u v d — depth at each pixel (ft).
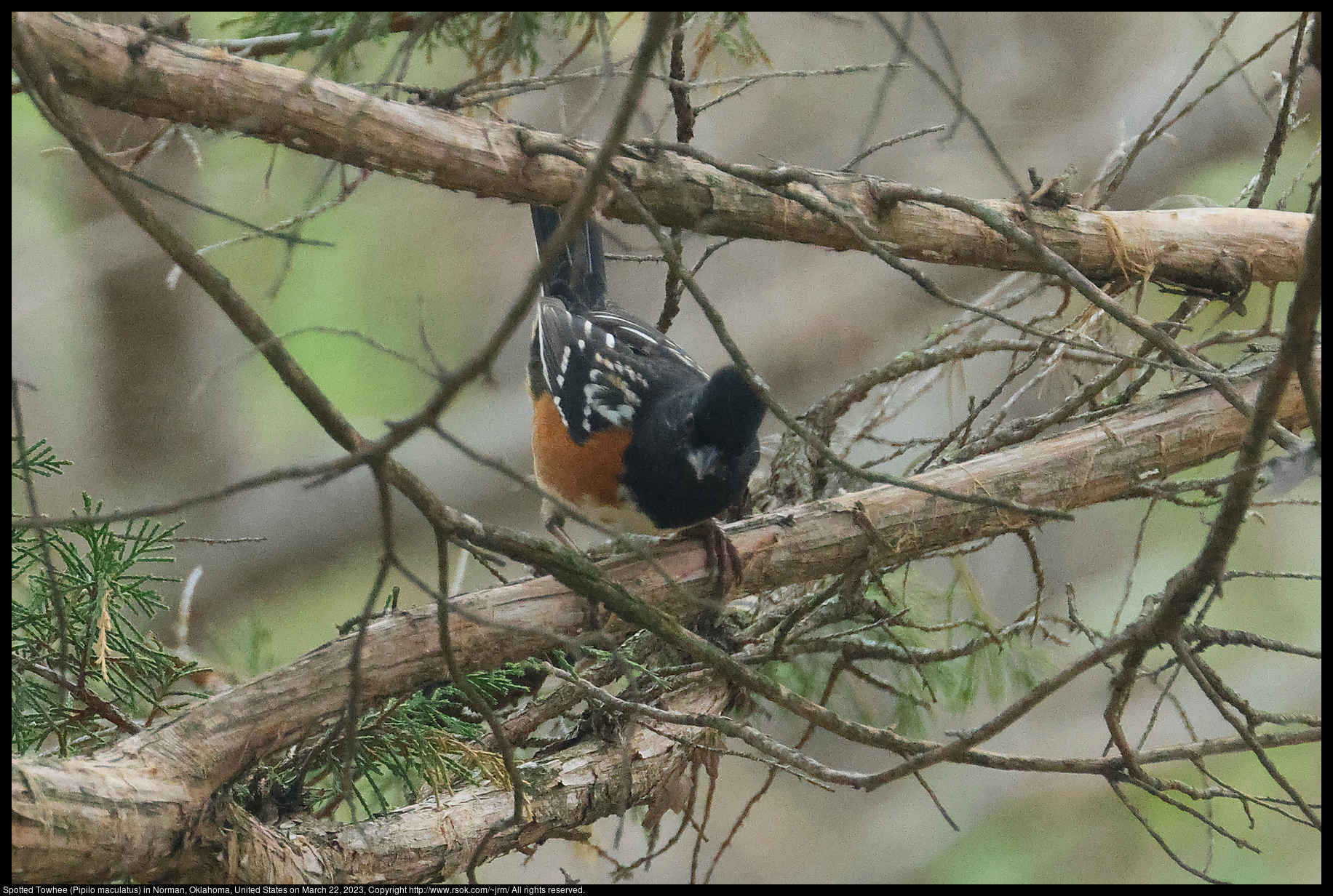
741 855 49.65
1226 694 20.27
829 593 23.07
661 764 22.45
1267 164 27.99
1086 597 47.01
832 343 55.36
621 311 28.50
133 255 44.19
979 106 50.47
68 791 14.98
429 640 18.38
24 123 42.29
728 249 57.11
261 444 50.37
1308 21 25.95
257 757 17.03
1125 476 23.39
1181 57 49.73
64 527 12.75
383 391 50.80
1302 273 15.28
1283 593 46.39
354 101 18.95
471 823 19.93
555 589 19.72
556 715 22.68
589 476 23.47
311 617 49.73
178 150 41.70
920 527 22.50
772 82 52.03
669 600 21.30
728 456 21.67
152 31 17.47
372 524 49.08
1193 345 25.77
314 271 48.49
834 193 23.12
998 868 47.19
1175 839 42.19
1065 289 26.18
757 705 25.02
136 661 19.58
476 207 51.88
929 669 28.66
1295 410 23.98
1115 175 27.07
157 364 45.34
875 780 17.60
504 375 53.31
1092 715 51.31
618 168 21.03
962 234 24.39
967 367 46.32
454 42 20.10
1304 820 19.86
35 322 46.11
